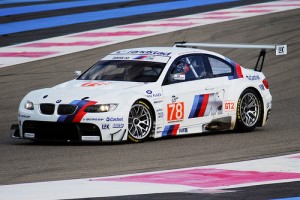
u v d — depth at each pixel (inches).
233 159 1184.2
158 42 2608.3
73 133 1330.0
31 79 2143.2
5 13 3351.4
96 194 903.7
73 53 2460.6
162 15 3233.3
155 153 1249.4
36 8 3518.7
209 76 1488.7
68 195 898.1
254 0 3693.4
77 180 1003.9
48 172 1082.1
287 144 1341.0
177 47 1542.8
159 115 1390.3
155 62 1450.5
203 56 1503.4
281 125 1605.6
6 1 3786.9
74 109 1330.0
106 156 1219.9
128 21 3093.0
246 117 1529.3
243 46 1562.5
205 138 1429.6
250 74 1565.0
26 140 1432.1
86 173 1068.5
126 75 1433.3
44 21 3129.9
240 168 1091.3
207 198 883.4
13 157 1221.1
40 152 1269.7
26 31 2896.2
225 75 1517.0
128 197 887.7
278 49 1542.8
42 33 2849.4
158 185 962.1
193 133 1453.0
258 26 2886.3
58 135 1342.3
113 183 976.3
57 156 1225.4
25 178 1035.3
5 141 1421.0
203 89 1462.8
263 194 909.8
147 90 1382.9
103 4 3641.7
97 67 1483.8
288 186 960.3
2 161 1182.9
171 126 1412.4
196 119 1453.0
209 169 1083.9
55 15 3294.8
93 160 1184.2
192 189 935.7
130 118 1350.9
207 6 3496.6
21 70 2250.2
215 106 1480.1
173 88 1419.8
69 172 1079.0
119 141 1349.7
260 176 1027.3
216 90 1482.5
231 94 1503.4
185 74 1454.2
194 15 3208.7
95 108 1327.5
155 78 1416.1
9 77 2170.3
